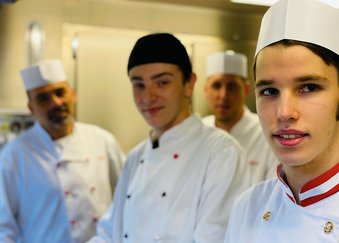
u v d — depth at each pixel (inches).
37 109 79.6
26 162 79.5
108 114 102.3
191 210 50.2
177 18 106.4
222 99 84.4
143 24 104.4
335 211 30.5
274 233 33.3
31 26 98.7
